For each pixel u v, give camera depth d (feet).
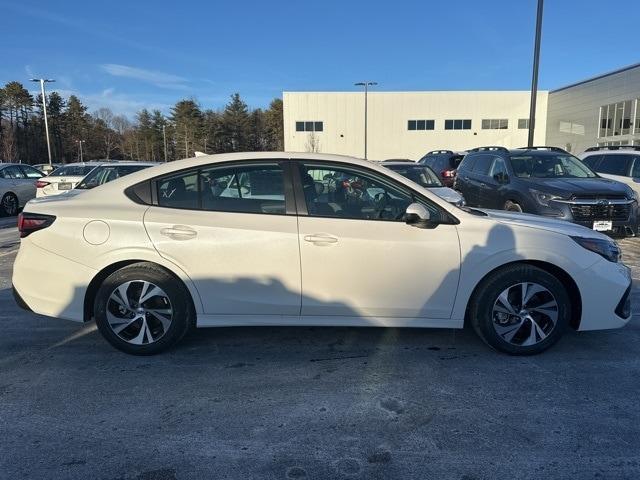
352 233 12.78
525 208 28.86
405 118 178.19
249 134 292.81
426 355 13.66
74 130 306.14
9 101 265.13
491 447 9.47
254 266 12.83
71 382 12.10
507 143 179.22
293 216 12.96
